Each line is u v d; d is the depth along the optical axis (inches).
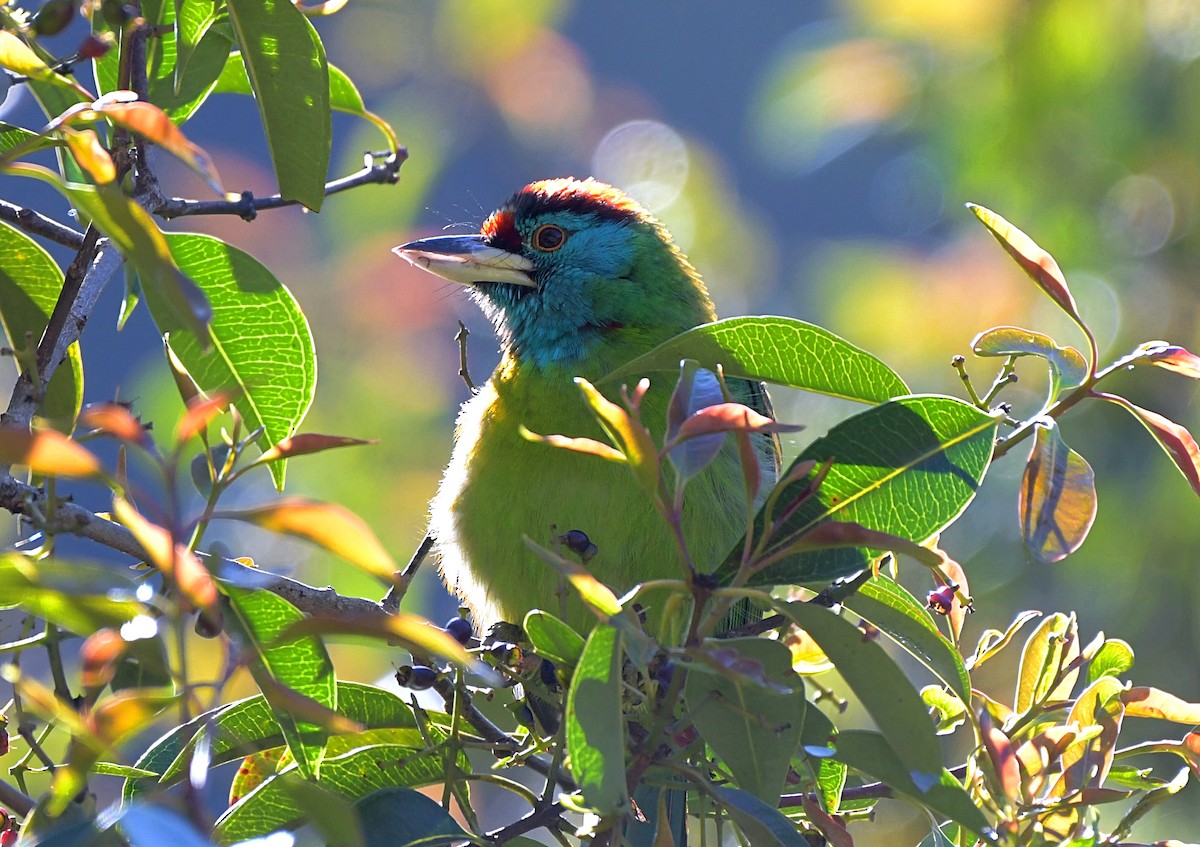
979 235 537.3
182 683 149.5
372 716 247.0
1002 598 487.2
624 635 184.1
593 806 177.8
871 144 588.1
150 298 251.0
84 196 166.9
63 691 218.4
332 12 245.1
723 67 1230.3
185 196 610.2
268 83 236.5
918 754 185.8
